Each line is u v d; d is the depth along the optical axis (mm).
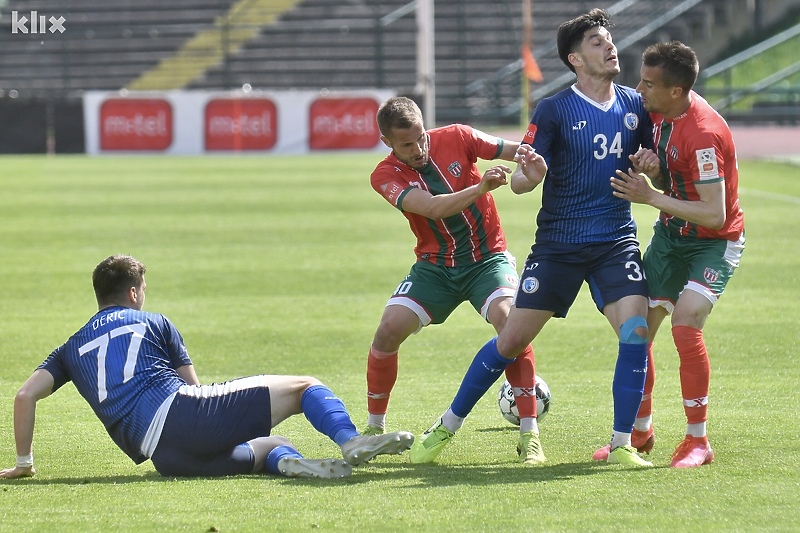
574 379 23766
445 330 29078
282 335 28344
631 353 17125
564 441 19188
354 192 64000
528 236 45875
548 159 17656
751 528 13625
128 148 98500
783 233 44906
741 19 127875
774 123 113312
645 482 15805
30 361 25844
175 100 98062
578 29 17609
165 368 16938
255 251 42531
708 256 17594
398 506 14688
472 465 17547
